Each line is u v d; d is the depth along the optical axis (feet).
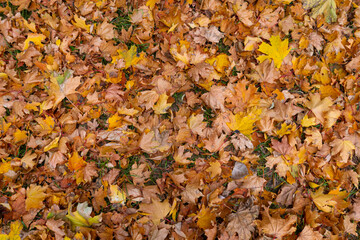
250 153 6.83
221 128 6.70
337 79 7.41
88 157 6.31
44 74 6.40
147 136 6.21
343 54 7.45
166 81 6.64
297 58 7.26
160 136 6.33
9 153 6.05
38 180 6.08
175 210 6.10
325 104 6.92
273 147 6.65
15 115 6.13
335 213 6.59
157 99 6.57
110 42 6.85
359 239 6.77
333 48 7.55
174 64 6.86
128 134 6.40
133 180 6.24
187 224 6.03
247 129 6.60
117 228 5.76
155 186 6.27
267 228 5.96
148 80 6.75
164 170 6.64
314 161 6.82
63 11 6.84
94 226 5.81
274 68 6.97
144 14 7.06
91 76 6.72
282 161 6.71
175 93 6.95
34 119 6.23
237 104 6.77
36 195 5.76
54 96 6.12
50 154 6.03
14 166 5.87
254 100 6.80
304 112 7.09
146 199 6.14
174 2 7.29
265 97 6.95
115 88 6.53
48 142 6.06
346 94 7.29
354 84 7.29
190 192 6.13
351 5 7.86
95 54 6.84
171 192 6.28
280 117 6.81
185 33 7.22
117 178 6.37
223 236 5.91
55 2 6.84
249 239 6.05
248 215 6.07
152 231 5.82
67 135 6.19
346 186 6.77
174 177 6.16
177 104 6.95
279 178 6.93
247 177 6.49
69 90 6.15
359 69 7.42
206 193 6.28
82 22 6.59
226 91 6.77
